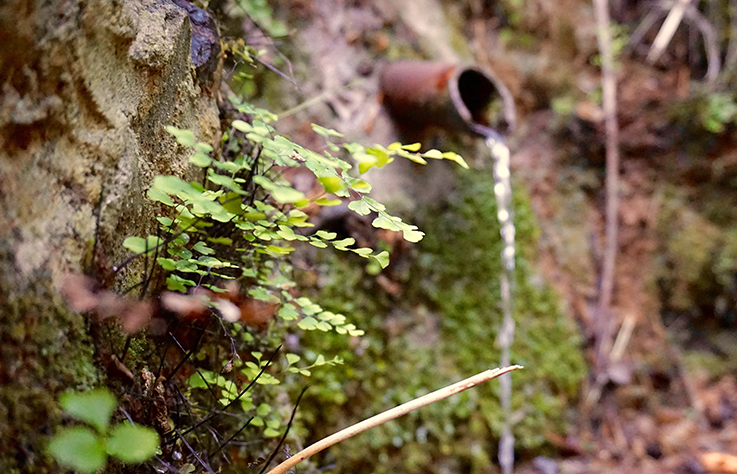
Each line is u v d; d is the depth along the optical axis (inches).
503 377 126.1
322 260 104.2
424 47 136.4
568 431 132.6
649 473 127.6
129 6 50.3
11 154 39.1
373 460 102.3
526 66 173.8
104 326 46.9
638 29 195.5
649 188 173.3
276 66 106.3
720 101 169.2
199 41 67.4
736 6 183.5
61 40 40.6
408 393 110.4
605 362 147.3
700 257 163.3
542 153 169.5
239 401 69.9
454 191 132.0
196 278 59.5
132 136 51.5
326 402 97.1
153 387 51.8
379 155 52.1
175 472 49.4
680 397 149.9
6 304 37.2
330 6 123.3
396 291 116.0
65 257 42.0
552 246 154.2
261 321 69.1
